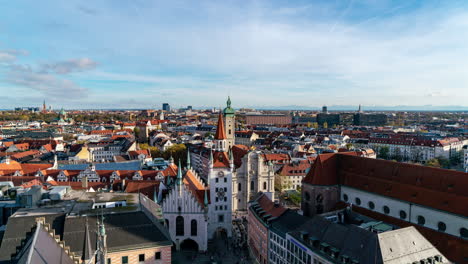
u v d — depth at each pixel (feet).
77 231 203.10
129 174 481.87
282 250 266.98
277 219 289.33
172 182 442.50
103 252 157.58
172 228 336.90
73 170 497.05
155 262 214.69
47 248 168.55
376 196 311.47
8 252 182.70
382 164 323.78
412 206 281.54
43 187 292.20
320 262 218.18
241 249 350.43
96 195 272.72
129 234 213.46
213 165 380.37
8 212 242.58
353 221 294.87
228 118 560.61
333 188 349.82
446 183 270.46
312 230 242.78
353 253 203.31
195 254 333.42
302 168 597.52
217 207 382.42
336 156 368.68
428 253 203.31
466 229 245.86
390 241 199.31
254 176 451.94
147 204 265.95
